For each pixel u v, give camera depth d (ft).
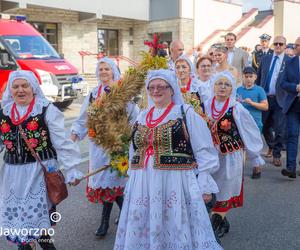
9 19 43.80
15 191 12.04
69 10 62.85
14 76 11.91
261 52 36.94
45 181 12.11
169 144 11.00
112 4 66.90
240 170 14.85
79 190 20.40
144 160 11.19
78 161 12.50
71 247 14.44
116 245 11.38
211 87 15.42
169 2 70.33
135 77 13.69
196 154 11.24
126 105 13.97
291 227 16.03
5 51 40.68
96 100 14.29
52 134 12.07
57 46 65.10
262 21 81.46
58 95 41.39
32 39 42.96
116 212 17.69
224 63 21.53
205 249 10.78
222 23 77.15
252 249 14.23
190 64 17.28
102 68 15.64
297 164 24.62
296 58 21.52
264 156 26.63
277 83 22.93
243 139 14.74
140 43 74.33
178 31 70.03
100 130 13.51
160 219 10.82
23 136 11.89
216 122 14.67
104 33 71.92
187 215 10.94
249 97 22.63
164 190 10.98
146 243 11.02
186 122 11.11
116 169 13.88
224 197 14.64
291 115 21.44
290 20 84.79
